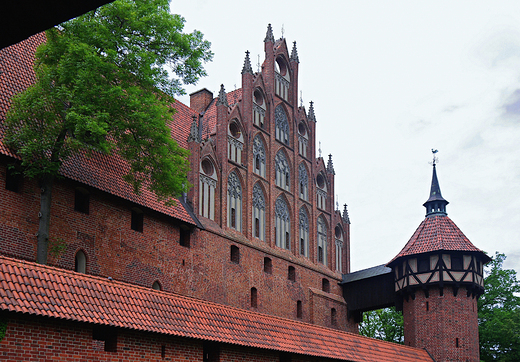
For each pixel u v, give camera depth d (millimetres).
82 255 27562
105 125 22625
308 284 43875
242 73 42062
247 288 37688
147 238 31188
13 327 17125
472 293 45875
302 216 45250
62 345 18375
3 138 24016
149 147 25750
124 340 20469
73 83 23812
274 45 46281
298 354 28719
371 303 47344
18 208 24438
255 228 40375
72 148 24219
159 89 26562
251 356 26312
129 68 25281
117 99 24203
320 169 48344
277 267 40906
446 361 43625
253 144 41500
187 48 26281
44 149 23328
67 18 5988
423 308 45406
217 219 37156
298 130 46781
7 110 25422
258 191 41281
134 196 30406
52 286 19016
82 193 28375
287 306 41062
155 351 21578
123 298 21453
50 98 23609
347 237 49906
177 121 40250
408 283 45844
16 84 27281
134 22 25328
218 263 35781
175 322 22609
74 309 18781
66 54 23750
